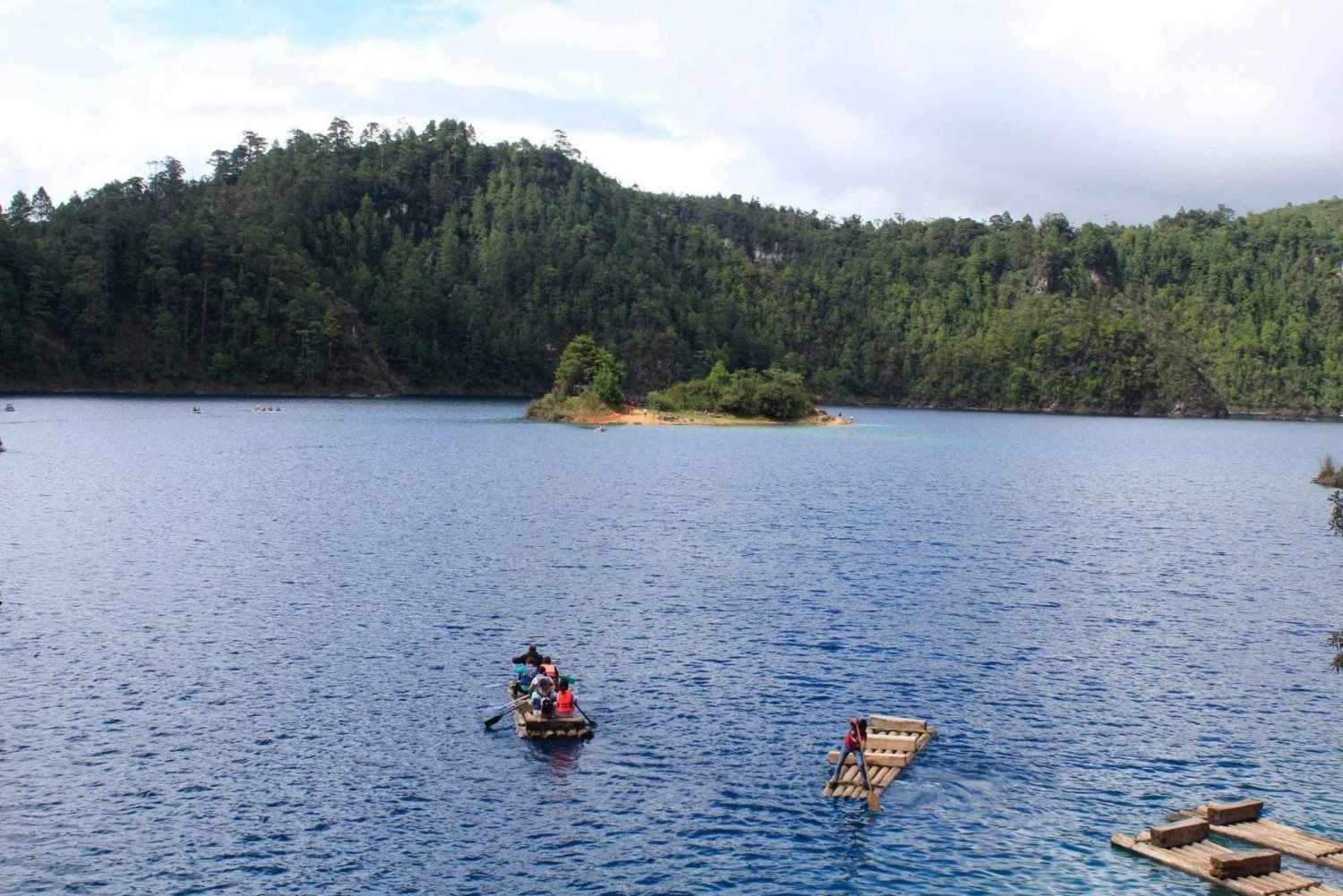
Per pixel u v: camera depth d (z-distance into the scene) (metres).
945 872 33.28
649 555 78.88
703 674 50.50
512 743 42.09
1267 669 53.31
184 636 54.78
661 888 32.03
